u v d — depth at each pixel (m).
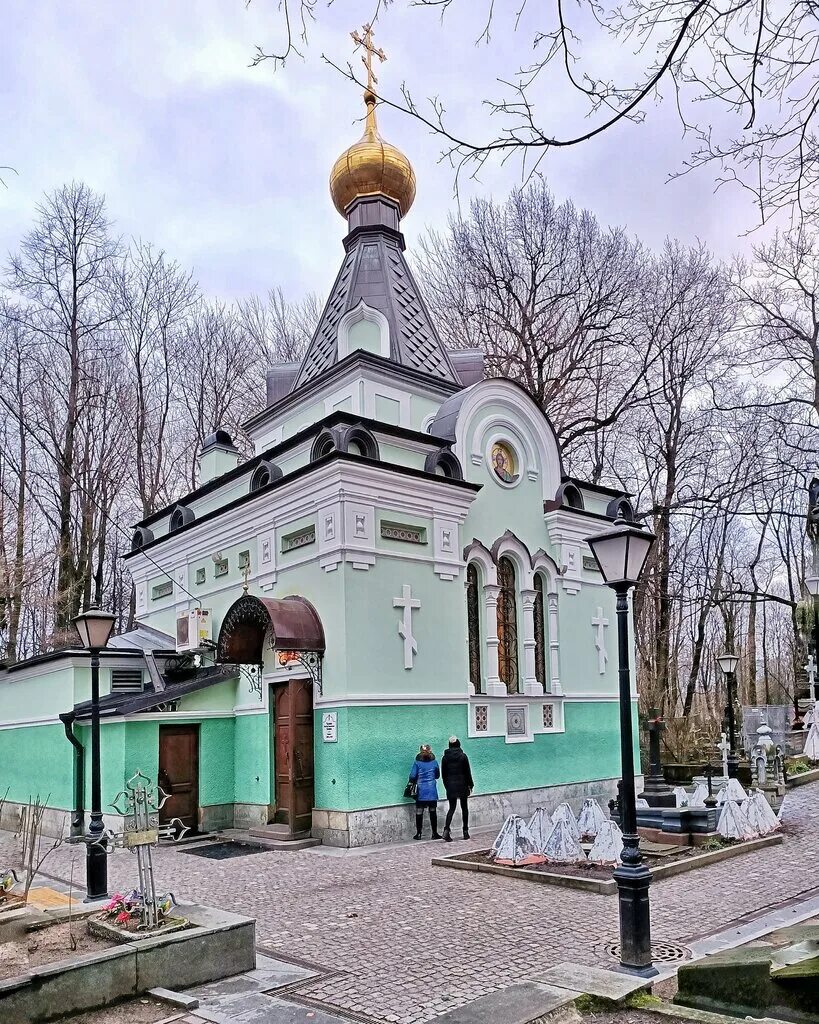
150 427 35.78
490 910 9.84
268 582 17.70
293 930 9.34
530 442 20.61
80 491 31.67
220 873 12.97
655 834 13.48
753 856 12.56
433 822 15.59
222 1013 6.74
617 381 33.00
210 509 21.62
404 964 7.96
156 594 23.22
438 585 17.34
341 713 15.27
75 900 10.41
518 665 19.41
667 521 34.59
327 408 20.67
